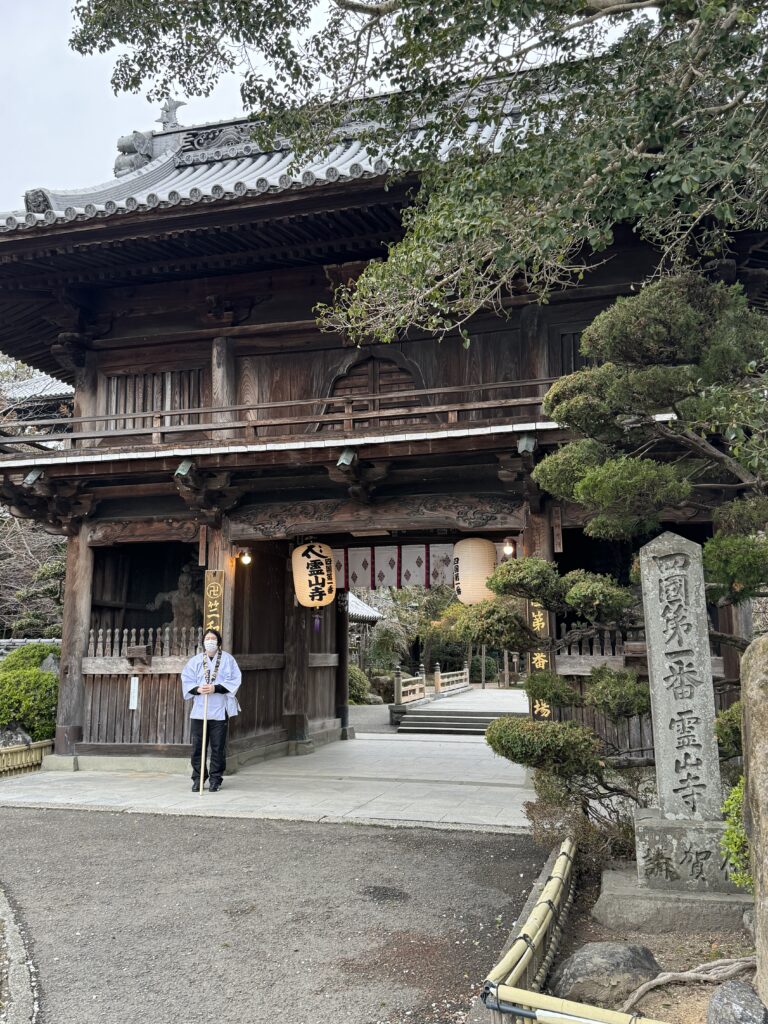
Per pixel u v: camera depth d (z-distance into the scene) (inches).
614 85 215.0
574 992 157.4
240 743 473.4
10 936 200.8
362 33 257.6
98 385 488.4
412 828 312.5
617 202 197.0
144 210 385.1
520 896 229.3
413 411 384.8
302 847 283.6
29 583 753.0
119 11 263.9
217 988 170.4
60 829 312.5
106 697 456.8
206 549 444.8
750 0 191.9
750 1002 131.7
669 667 214.5
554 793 234.4
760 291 416.2
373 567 495.5
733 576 213.5
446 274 236.8
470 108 500.4
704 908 191.5
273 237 409.1
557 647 250.4
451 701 1077.8
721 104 212.5
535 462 369.7
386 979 173.9
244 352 466.6
